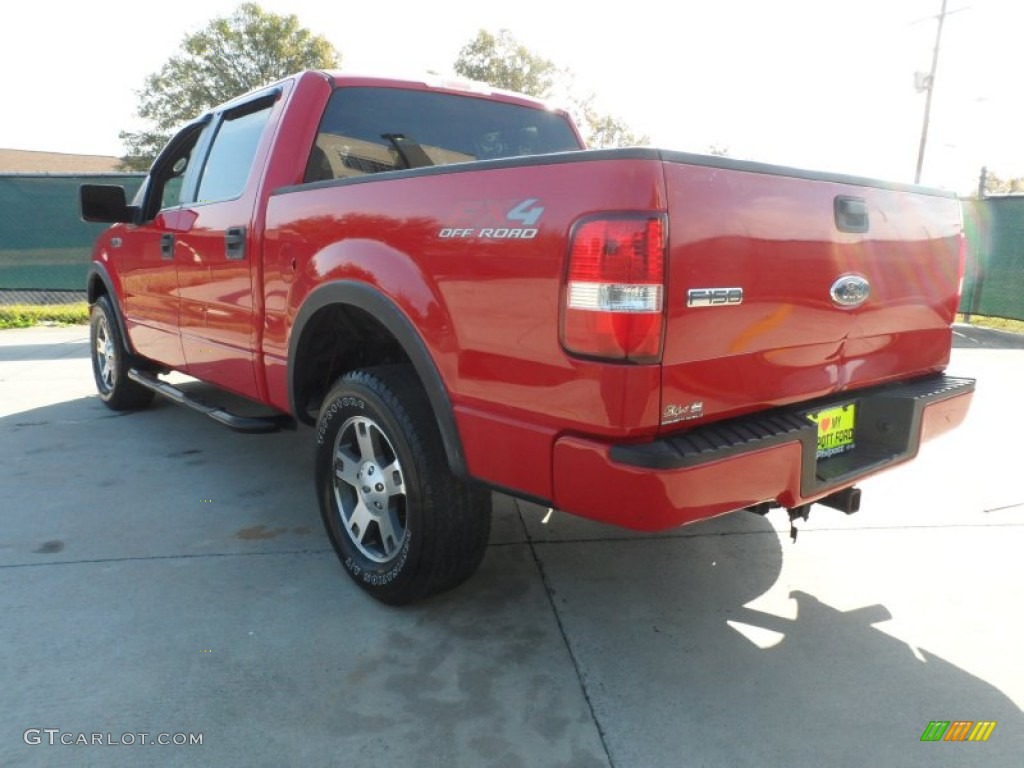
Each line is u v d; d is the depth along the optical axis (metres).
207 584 2.97
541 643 2.59
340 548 2.98
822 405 2.51
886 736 2.14
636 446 1.95
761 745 2.10
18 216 11.02
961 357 8.17
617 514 1.97
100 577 3.02
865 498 3.93
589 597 2.92
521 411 2.16
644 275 1.86
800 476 2.27
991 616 2.78
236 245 3.46
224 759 2.02
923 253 2.78
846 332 2.49
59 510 3.71
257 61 36.88
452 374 2.34
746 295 2.10
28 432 5.07
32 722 2.15
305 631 2.65
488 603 2.87
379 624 2.70
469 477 2.36
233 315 3.60
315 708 2.23
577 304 1.95
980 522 3.62
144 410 5.69
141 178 11.01
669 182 1.89
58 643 2.54
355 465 2.89
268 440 4.96
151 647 2.53
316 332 3.08
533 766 2.01
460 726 2.16
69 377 6.91
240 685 2.33
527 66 31.12
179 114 36.84
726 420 2.20
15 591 2.89
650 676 2.41
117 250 4.98
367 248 2.62
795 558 3.26
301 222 2.99
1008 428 5.25
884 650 2.56
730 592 2.96
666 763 2.03
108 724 2.15
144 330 4.77
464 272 2.26
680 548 3.37
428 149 3.74
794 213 2.23
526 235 2.07
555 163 2.03
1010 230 10.39
